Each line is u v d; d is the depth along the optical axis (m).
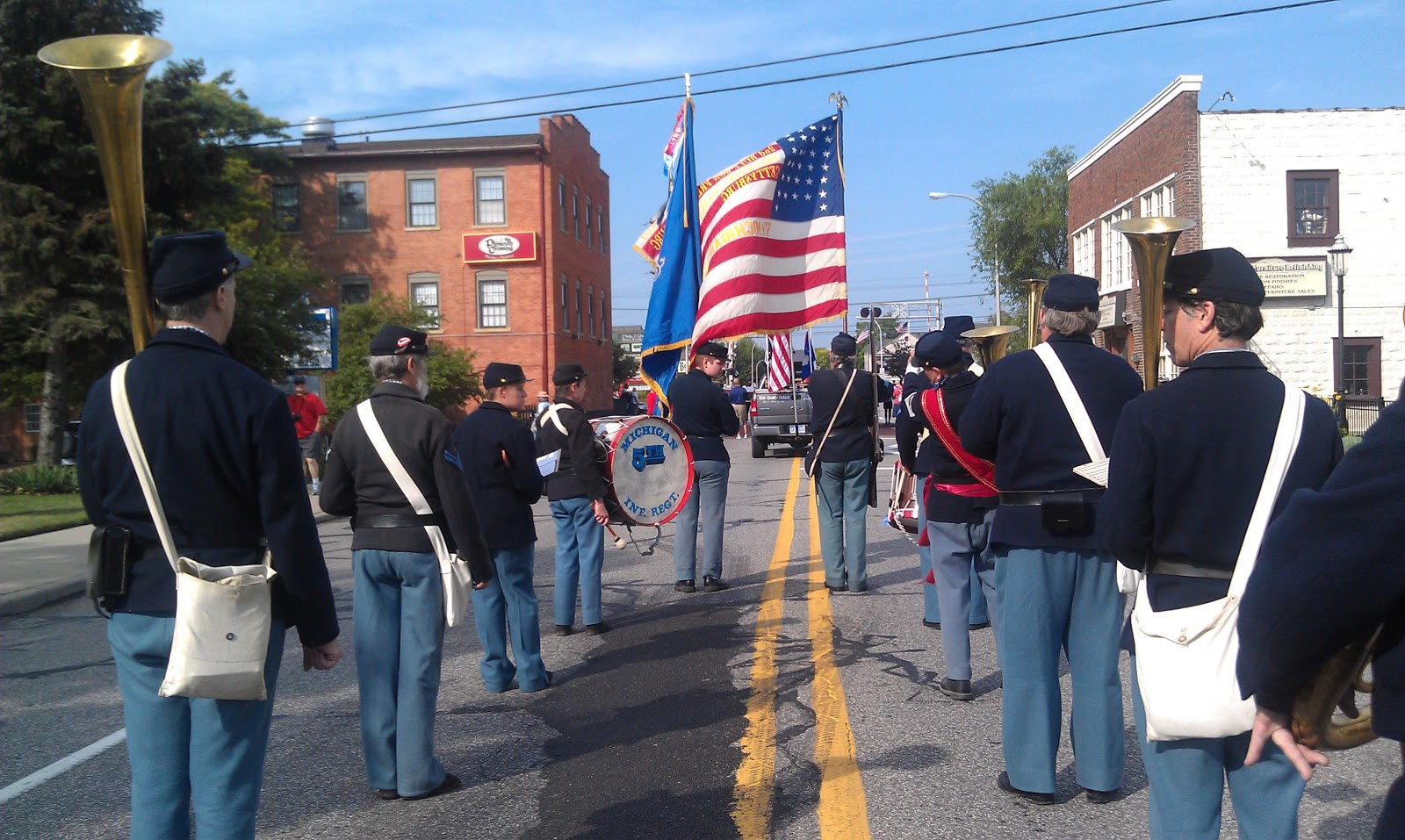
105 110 2.93
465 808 4.51
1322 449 2.88
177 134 22.09
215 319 3.12
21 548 12.41
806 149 8.49
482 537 4.68
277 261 31.38
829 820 4.24
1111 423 4.12
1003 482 4.32
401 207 37.59
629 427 7.61
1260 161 25.78
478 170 37.53
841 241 8.55
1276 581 1.90
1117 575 3.88
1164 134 27.00
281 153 34.62
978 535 5.76
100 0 20.81
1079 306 4.25
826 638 7.27
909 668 6.49
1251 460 2.87
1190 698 2.80
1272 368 26.17
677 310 8.61
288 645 7.66
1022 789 4.38
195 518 2.95
